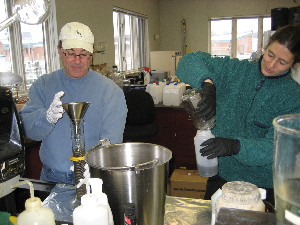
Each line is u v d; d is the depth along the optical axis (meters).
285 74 1.26
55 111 1.21
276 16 3.91
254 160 1.14
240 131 1.40
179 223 1.00
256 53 5.55
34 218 0.76
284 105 1.27
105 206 0.79
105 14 4.90
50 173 1.54
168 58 5.30
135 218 0.84
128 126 3.46
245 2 7.10
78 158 1.07
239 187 0.87
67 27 1.39
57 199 1.13
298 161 0.71
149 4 6.88
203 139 1.16
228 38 7.46
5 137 0.86
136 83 4.68
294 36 1.09
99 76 1.60
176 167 3.66
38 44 3.56
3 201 1.07
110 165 1.04
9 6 2.99
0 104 0.84
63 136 1.50
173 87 3.61
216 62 1.47
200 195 2.90
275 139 0.75
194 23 7.47
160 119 3.67
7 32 3.19
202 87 1.24
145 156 1.03
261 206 0.83
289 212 0.68
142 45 6.83
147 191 0.83
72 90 1.54
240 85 1.38
